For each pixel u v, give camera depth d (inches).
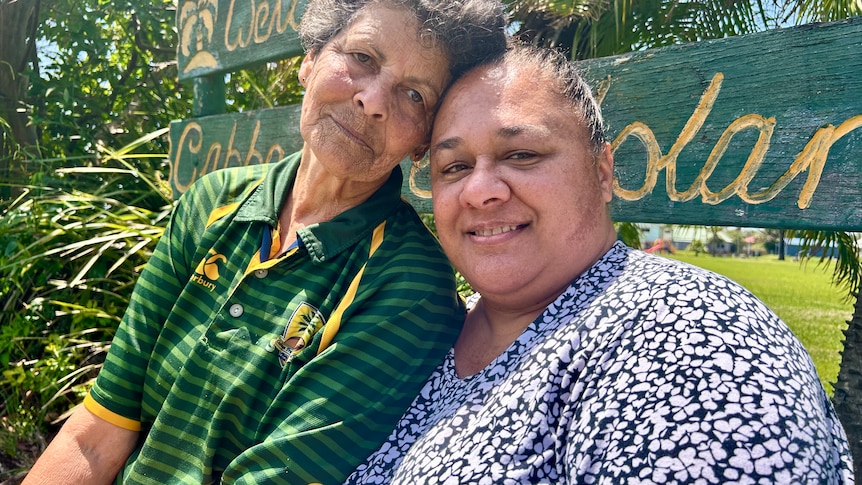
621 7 93.4
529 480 37.7
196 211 60.4
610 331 37.6
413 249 55.1
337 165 53.1
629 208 67.4
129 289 122.3
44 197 129.7
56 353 109.3
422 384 51.3
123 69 183.9
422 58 51.5
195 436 52.5
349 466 48.5
